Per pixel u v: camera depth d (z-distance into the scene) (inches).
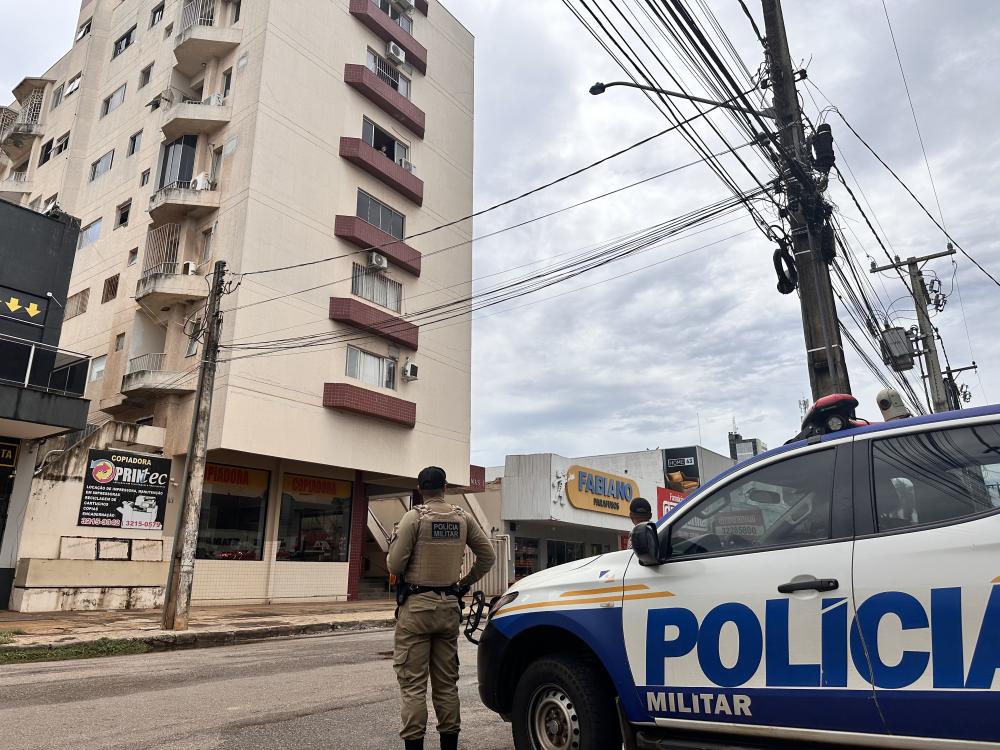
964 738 104.2
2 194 1208.8
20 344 605.6
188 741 192.1
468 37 1221.1
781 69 395.9
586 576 157.3
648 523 146.7
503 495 1098.1
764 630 126.5
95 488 619.8
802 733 120.3
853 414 156.1
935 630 109.2
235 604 748.0
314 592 842.2
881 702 111.7
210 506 756.0
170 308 836.0
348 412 852.0
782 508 136.0
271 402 768.3
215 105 856.9
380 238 924.6
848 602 118.5
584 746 144.9
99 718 221.3
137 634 436.8
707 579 136.8
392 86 1032.8
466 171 1151.6
